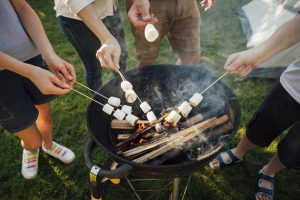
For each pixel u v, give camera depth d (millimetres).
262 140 1761
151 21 1738
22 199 1981
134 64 2969
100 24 1631
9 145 2289
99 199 1290
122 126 1520
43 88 1336
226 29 3381
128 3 2041
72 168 2146
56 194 2012
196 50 2318
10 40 1477
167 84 1707
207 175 2072
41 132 2027
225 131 1396
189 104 1538
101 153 2229
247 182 2033
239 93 2654
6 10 1427
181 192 1988
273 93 1597
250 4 3338
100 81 2420
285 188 1988
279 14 2777
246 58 1407
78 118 2496
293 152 1572
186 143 1398
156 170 1169
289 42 1363
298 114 1518
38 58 1685
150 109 1570
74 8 1587
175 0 2002
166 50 3168
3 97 1497
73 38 2008
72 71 1561
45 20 3584
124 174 1167
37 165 2119
